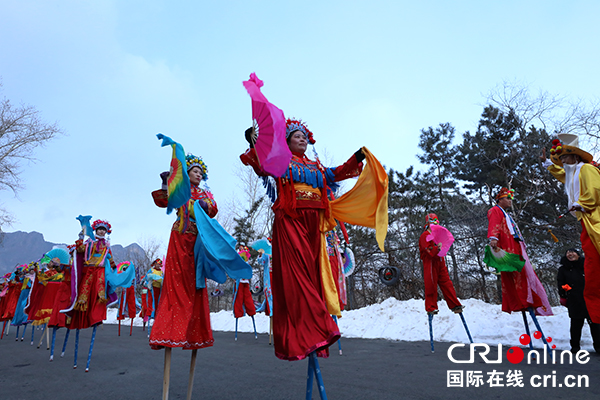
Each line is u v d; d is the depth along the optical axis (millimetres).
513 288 4895
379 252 16156
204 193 3432
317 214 2400
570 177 4473
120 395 3467
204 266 3295
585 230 4117
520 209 14984
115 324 18281
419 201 19844
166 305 3014
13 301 10805
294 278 2176
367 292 16094
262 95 2193
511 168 17688
